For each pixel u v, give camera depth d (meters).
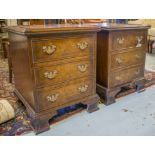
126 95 2.18
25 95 1.70
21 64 1.62
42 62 1.40
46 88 1.48
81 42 1.55
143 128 1.57
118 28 1.75
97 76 2.02
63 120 1.70
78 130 1.56
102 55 1.88
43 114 1.51
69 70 1.56
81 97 1.72
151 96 2.15
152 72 2.94
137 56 2.10
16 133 1.51
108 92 1.91
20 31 1.32
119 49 1.88
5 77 2.84
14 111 1.79
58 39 1.42
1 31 4.20
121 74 2.00
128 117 1.74
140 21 4.11
